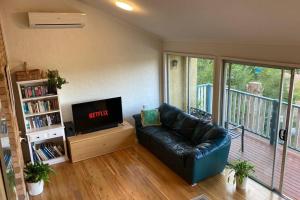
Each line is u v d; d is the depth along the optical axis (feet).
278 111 11.77
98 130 16.67
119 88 18.02
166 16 12.21
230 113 15.12
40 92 14.71
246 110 14.25
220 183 13.14
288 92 11.09
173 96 19.52
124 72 17.90
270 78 12.21
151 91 19.35
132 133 17.26
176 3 9.80
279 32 9.50
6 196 5.00
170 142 14.79
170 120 16.88
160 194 12.40
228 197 12.06
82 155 15.76
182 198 12.06
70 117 16.83
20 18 14.16
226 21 10.16
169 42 17.95
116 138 16.71
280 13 7.73
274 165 12.36
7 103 9.02
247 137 14.74
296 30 8.75
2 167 4.87
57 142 16.38
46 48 15.15
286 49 10.52
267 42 11.12
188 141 14.99
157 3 10.55
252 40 11.62
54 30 15.11
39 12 14.06
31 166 12.74
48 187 13.21
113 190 12.82
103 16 16.22
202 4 9.02
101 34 16.47
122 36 17.19
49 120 15.43
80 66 16.34
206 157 12.66
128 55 17.75
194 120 15.31
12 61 14.48
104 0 13.25
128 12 14.10
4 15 13.82
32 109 14.73
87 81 16.79
